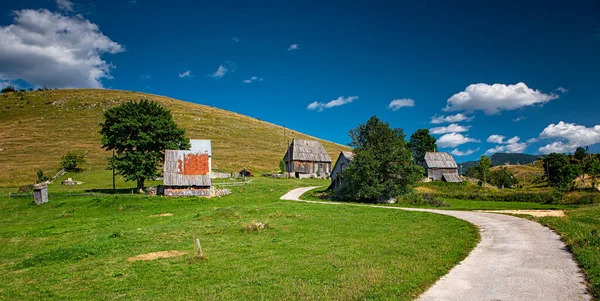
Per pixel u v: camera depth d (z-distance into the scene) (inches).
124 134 2402.8
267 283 575.5
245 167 4247.0
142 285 609.0
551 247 738.2
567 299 450.9
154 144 2461.9
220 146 5334.6
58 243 1067.3
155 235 1061.1
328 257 726.5
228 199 2185.0
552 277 540.4
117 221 1430.9
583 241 724.0
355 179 2144.4
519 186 3860.7
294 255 761.0
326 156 4281.5
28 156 3981.3
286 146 5984.3
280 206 1729.8
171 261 757.9
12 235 1212.5
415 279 554.3
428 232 986.1
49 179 3019.2
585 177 3750.0
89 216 1657.2
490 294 483.5
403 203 2020.2
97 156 4126.5
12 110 6309.1
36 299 571.2
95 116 6127.0
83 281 653.3
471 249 765.3
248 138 6156.5
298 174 4060.0
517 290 492.7
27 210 1780.3
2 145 4434.1
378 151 2183.8
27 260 831.7
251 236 1001.5
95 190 2500.0
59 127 5413.4
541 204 2000.5
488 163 4448.8
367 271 606.5
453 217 1289.4
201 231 1098.7
